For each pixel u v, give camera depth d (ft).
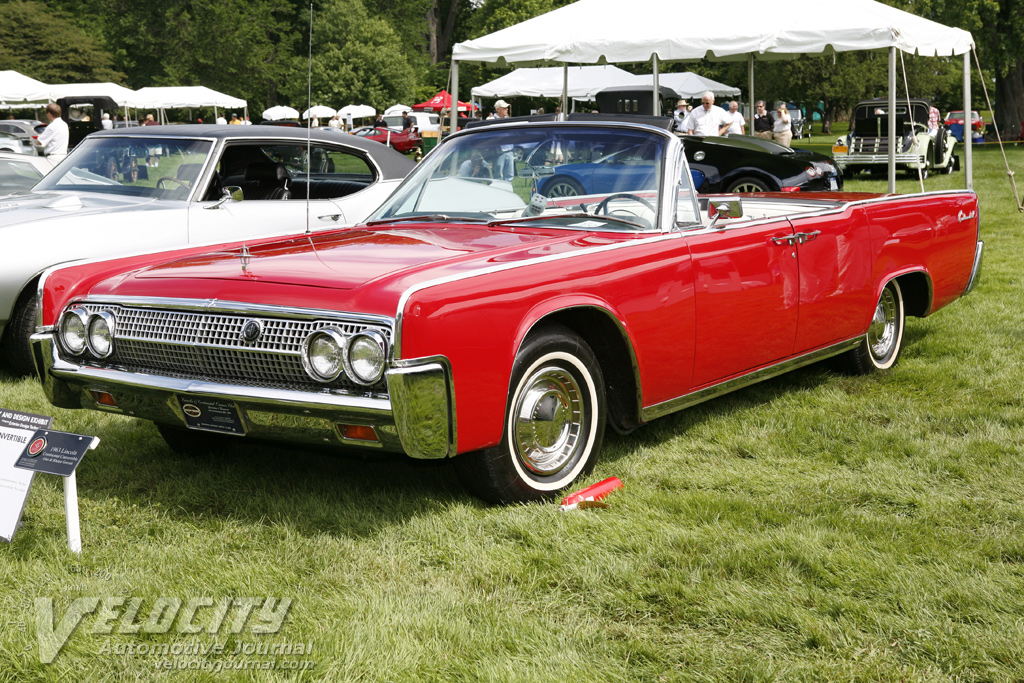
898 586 9.45
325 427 10.27
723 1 36.86
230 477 12.85
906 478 12.75
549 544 10.53
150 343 11.19
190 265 12.00
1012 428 14.85
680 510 11.65
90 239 18.71
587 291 11.74
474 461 11.30
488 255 11.58
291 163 22.80
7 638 8.43
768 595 9.30
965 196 20.18
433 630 8.62
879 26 33.81
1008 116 125.29
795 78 156.46
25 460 10.40
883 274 17.48
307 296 10.40
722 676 7.94
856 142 70.13
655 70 47.83
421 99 201.67
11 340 18.42
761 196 20.24
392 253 11.73
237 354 10.62
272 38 191.31
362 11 179.42
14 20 159.74
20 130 93.81
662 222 13.32
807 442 14.33
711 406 16.28
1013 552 10.36
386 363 9.84
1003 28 116.67
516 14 191.42
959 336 21.13
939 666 8.07
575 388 12.19
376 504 11.79
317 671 7.95
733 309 13.94
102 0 169.99
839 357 18.11
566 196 13.96
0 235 18.03
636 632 8.70
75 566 9.96
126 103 100.27
